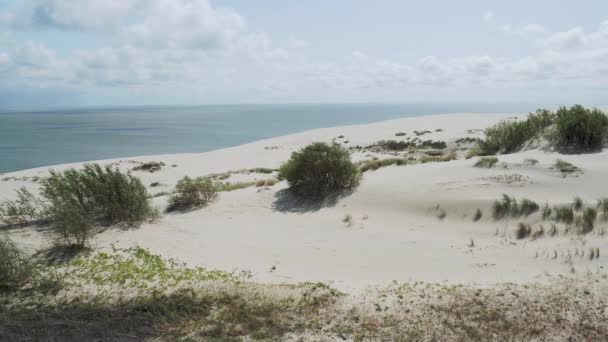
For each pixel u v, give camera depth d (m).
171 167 32.50
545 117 17.52
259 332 5.80
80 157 53.25
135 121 170.88
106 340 5.58
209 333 5.80
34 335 5.68
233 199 15.07
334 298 6.98
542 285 7.02
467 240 9.92
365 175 15.62
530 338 5.52
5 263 7.65
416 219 11.47
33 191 24.25
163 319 6.21
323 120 161.25
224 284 7.68
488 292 6.88
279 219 12.73
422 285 7.52
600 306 6.16
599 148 14.22
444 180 13.07
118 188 12.56
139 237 10.71
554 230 9.50
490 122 43.38
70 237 10.41
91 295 7.16
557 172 12.34
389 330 5.84
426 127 44.41
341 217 12.30
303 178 14.76
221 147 64.25
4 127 137.62
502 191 11.67
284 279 8.26
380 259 9.31
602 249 8.27
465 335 5.65
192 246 10.30
